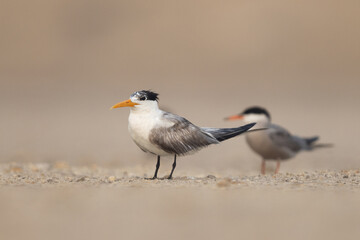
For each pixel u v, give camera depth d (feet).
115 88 104.27
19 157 50.55
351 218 22.67
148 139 30.63
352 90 102.78
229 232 20.70
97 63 121.60
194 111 81.97
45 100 91.40
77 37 131.54
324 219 22.50
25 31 132.05
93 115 79.71
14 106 85.40
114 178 31.50
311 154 52.75
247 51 126.93
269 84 108.47
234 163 48.24
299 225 21.59
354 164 46.55
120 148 56.59
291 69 119.03
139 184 29.66
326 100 93.40
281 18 136.56
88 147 57.11
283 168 44.80
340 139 62.28
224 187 28.63
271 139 42.57
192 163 47.67
